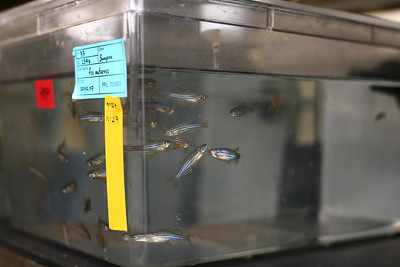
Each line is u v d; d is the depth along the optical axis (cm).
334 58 99
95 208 86
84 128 86
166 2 75
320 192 103
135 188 76
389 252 103
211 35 81
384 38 108
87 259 92
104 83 78
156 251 80
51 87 93
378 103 110
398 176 117
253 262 93
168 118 77
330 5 132
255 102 88
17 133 108
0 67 112
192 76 79
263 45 88
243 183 89
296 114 96
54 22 90
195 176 82
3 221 127
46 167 99
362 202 111
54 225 100
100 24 78
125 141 76
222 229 87
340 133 104
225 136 85
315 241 104
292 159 97
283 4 89
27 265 95
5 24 105
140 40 72
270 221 95
